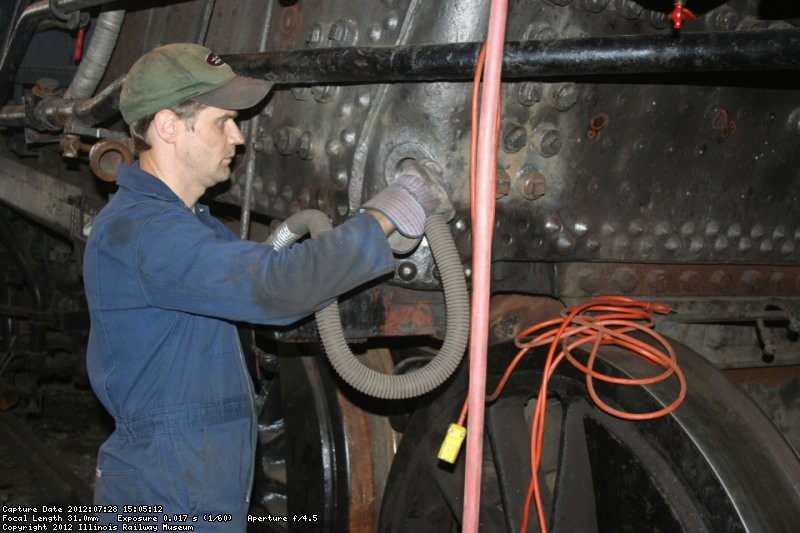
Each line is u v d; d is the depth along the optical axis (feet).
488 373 6.98
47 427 15.74
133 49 9.60
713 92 6.91
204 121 6.18
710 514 5.42
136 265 5.83
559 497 6.46
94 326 6.29
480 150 4.91
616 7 6.34
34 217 11.85
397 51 5.65
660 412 5.60
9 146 12.53
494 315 7.36
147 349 6.15
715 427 5.65
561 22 6.16
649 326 6.45
